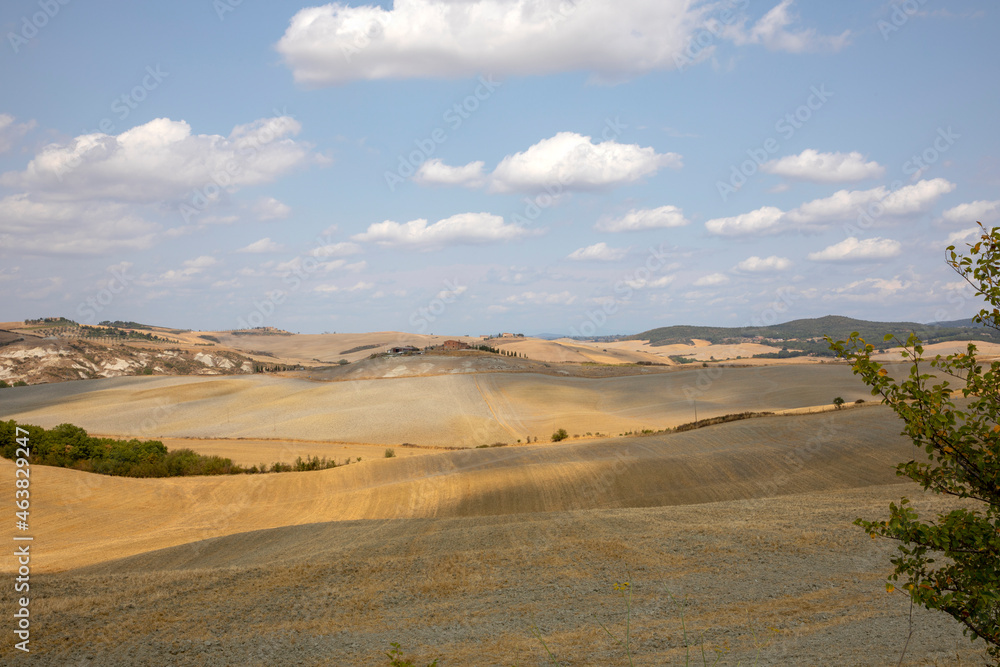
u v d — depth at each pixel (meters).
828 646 10.46
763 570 15.82
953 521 5.12
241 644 11.99
